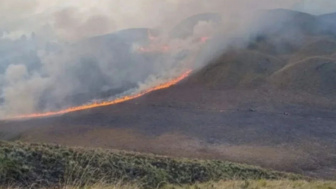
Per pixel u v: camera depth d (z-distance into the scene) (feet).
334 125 346.33
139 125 367.04
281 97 424.05
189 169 116.16
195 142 308.40
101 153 108.47
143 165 107.24
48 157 92.22
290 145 296.30
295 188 51.85
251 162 252.01
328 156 269.23
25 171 78.48
